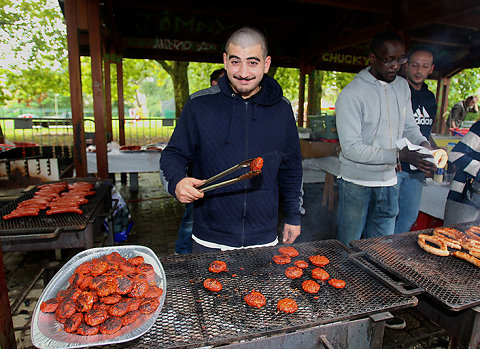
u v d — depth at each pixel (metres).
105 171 4.22
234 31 1.49
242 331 1.13
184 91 11.05
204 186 1.74
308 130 5.84
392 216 2.48
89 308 1.20
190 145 1.75
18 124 4.45
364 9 5.50
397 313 2.69
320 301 1.32
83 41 6.02
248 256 1.66
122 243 4.03
